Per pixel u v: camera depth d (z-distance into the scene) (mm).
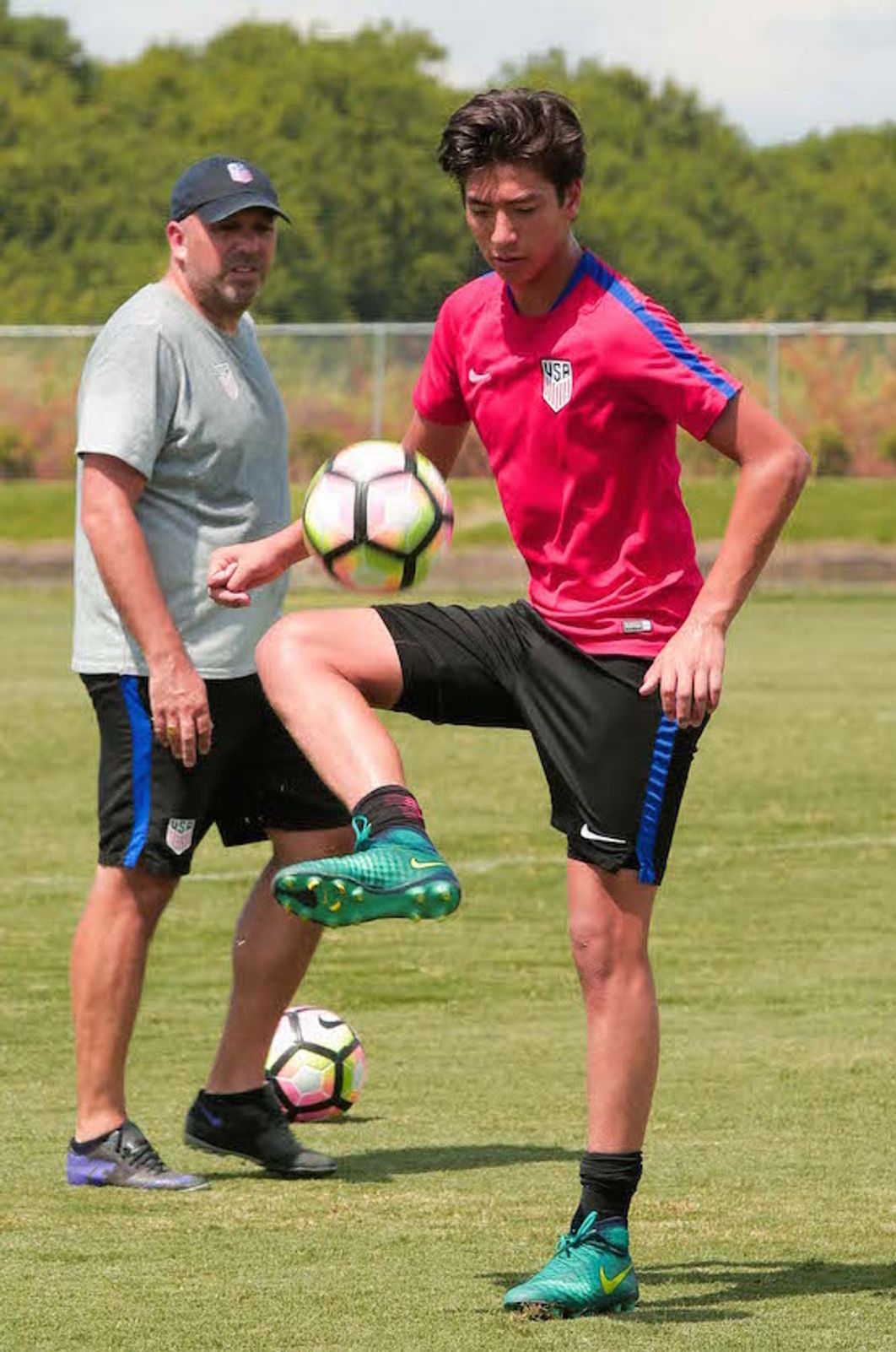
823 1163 14344
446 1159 14672
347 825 14797
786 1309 11117
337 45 139375
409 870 9938
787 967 21922
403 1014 19875
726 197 129500
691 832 30875
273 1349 10430
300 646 11109
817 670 52406
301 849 14766
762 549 10852
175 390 14227
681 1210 13156
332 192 123562
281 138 128125
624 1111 11227
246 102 130250
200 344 14367
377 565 11672
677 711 10680
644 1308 11148
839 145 138125
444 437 12250
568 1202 13453
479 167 10602
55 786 35031
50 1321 10906
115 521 13867
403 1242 12492
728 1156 14539
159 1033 18953
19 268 119500
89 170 124438
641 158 134000
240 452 14445
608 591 11219
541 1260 12078
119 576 13805
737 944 23172
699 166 132000
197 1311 11086
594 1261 11039
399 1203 13453
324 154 125938
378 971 21797
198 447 14305
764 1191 13625
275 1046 15859
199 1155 14953
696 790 34750
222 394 14375
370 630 11281
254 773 14688
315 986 21109
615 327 10812
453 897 9922
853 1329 10742
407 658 11234
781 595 74688
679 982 21219
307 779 14656
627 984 11305
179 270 14461
